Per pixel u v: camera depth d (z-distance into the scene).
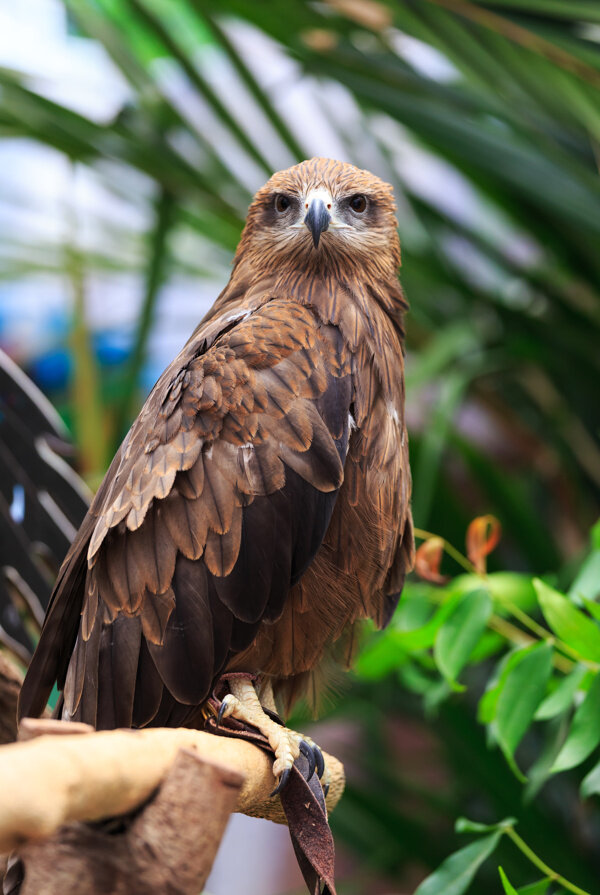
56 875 1.17
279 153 4.13
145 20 3.83
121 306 5.60
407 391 3.52
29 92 4.05
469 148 3.54
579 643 2.10
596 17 2.95
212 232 4.44
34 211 5.03
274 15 3.66
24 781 0.96
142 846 1.15
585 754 2.04
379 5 3.40
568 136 3.72
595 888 3.64
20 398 2.71
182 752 1.15
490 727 2.40
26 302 6.70
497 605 2.57
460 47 3.40
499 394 4.32
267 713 2.04
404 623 2.57
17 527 2.68
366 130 4.41
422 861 4.01
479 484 4.04
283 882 7.18
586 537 4.19
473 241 4.16
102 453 3.90
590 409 4.05
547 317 4.03
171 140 4.12
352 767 4.52
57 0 4.70
